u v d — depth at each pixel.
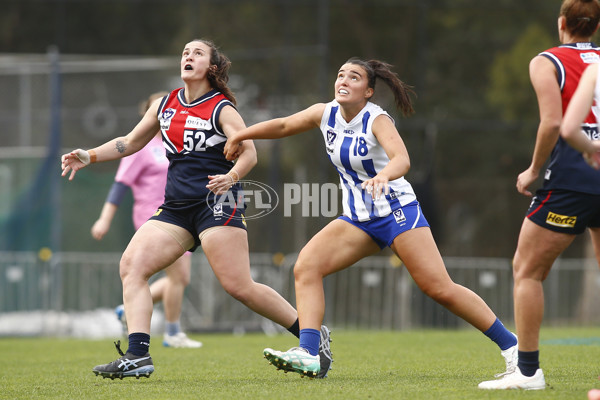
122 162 27.22
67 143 52.94
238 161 17.80
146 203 27.11
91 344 33.28
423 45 63.19
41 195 45.12
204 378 18.55
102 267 42.62
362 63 16.89
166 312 28.84
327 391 15.35
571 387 15.49
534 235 14.91
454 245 60.75
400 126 59.59
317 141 56.53
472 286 47.72
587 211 14.54
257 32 57.88
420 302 47.62
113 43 60.50
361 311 47.69
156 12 60.50
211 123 17.98
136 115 53.44
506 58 64.00
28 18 60.34
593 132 14.44
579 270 48.97
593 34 15.18
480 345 28.77
